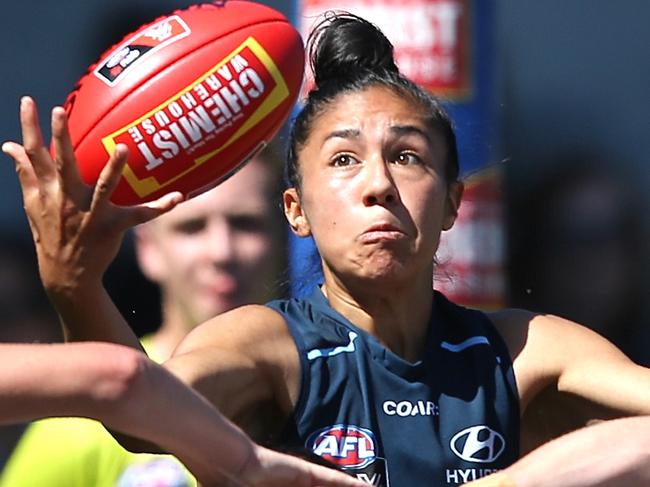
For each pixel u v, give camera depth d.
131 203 14.11
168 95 14.19
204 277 18.47
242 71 14.40
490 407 14.20
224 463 10.90
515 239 26.11
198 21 14.62
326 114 14.35
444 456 13.95
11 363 10.46
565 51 27.84
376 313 14.19
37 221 12.76
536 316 14.88
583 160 27.09
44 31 26.31
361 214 13.93
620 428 11.66
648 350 25.62
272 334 13.91
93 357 10.55
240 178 18.50
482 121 19.50
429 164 14.23
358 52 14.80
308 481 11.08
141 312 23.16
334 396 13.87
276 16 14.85
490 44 19.66
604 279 25.84
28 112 12.59
